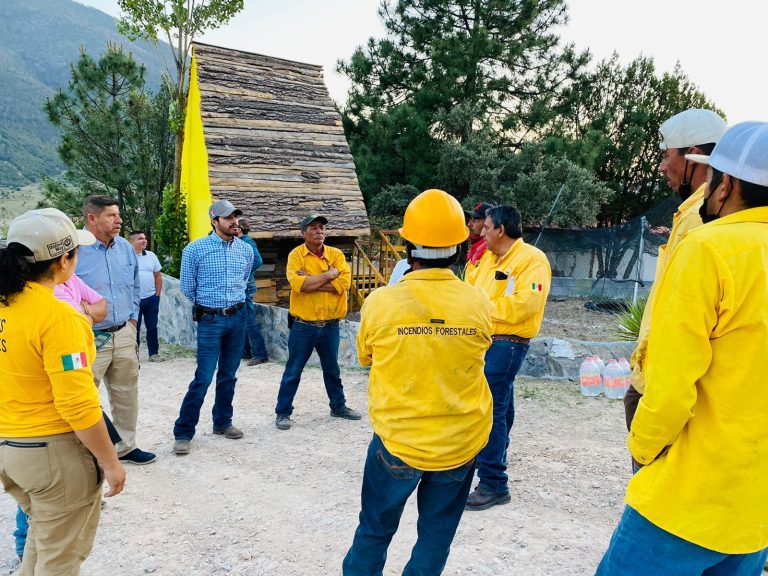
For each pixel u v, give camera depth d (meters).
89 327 2.37
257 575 3.12
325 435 5.33
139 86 20.33
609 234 14.84
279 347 8.76
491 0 19.31
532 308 3.68
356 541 2.56
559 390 6.39
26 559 2.52
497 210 3.86
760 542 1.71
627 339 7.75
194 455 4.87
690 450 1.71
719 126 2.45
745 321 1.60
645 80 21.09
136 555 3.32
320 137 12.31
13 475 2.29
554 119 20.39
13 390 2.23
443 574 3.04
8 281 2.15
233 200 10.59
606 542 3.36
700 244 1.63
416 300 2.32
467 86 19.58
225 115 11.45
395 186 19.30
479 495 3.81
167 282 10.53
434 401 2.30
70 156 19.78
